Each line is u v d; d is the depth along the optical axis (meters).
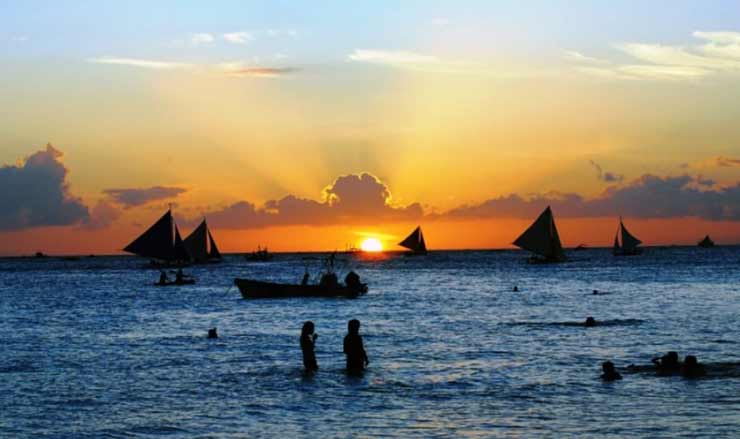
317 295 90.31
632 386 31.84
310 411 28.77
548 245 183.25
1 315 75.69
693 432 24.94
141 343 49.78
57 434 26.02
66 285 138.88
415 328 56.81
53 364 40.50
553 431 25.52
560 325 56.81
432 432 25.70
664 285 112.38
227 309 77.94
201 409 29.31
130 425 27.08
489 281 135.38
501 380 33.97
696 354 40.91
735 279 124.94
